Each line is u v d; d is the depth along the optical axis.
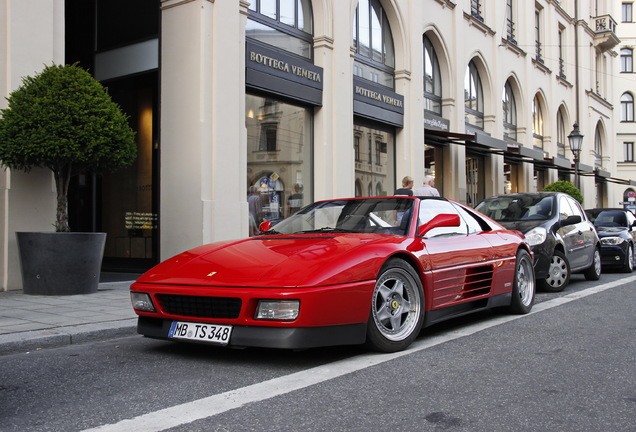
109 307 6.22
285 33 11.52
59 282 7.07
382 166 14.55
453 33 17.91
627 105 41.66
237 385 3.49
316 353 4.32
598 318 5.90
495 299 5.65
